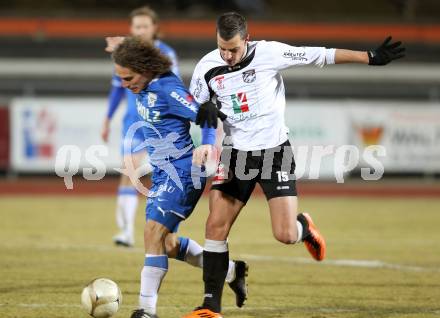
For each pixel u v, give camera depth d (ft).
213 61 59.62
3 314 60.03
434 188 187.73
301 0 299.17
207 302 58.03
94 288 56.29
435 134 188.44
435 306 65.21
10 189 179.93
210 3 274.36
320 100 185.98
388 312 62.54
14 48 247.91
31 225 122.11
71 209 146.30
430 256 94.73
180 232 114.32
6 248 97.76
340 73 243.81
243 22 56.95
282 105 60.39
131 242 100.01
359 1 301.63
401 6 297.74
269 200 59.11
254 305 65.41
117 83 99.71
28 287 71.92
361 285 75.10
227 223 58.75
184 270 82.64
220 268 58.44
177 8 275.80
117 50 56.18
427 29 256.93
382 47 59.06
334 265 87.40
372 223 129.08
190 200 57.57
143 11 96.22
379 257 93.66
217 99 60.08
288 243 59.00
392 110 186.91
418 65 248.52
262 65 58.85
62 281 75.31
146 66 55.88
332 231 118.62
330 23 258.16
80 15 252.62
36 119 181.47
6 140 182.60
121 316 60.13
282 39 256.93
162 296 68.69
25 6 287.48
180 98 56.24
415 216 140.36
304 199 172.24
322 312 62.49
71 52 248.73
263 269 84.38
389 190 186.09
